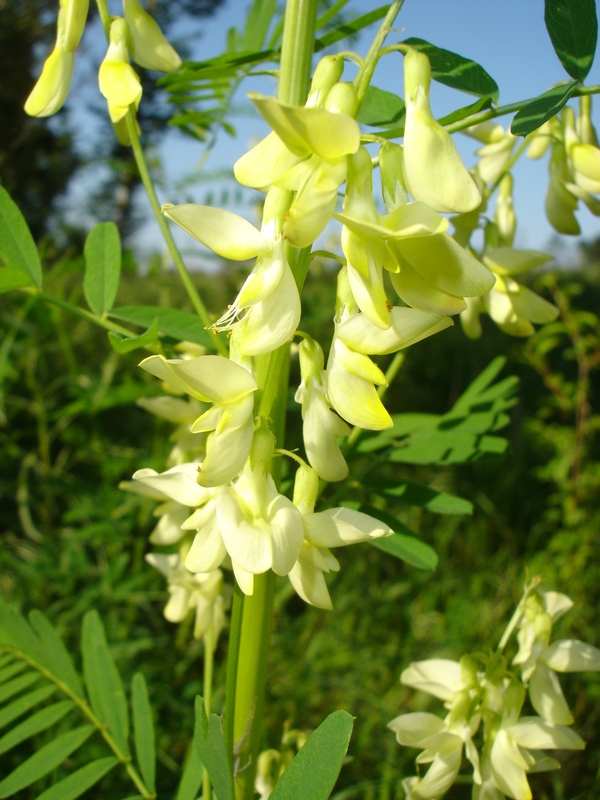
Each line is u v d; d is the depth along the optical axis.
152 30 0.08
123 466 0.21
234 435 0.06
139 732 0.09
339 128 0.05
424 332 0.06
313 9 0.07
